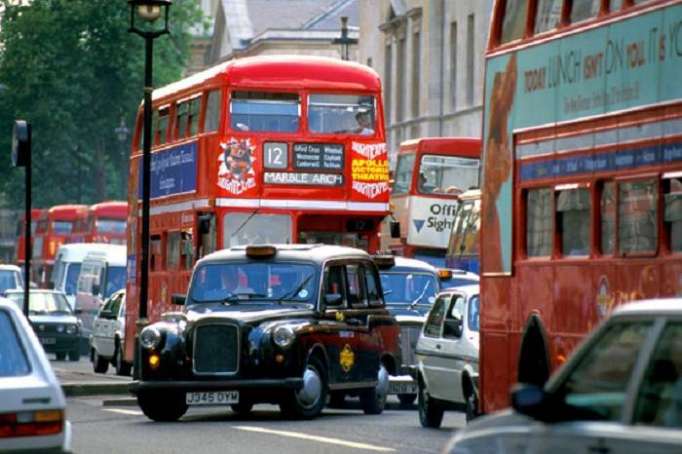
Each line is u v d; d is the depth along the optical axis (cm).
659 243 2717
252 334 4156
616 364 1666
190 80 5988
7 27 16662
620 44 2878
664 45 2727
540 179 3147
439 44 11762
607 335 1688
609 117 2908
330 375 4300
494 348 3300
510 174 3259
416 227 8131
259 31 19250
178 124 6053
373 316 4522
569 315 3017
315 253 4391
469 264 7194
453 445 1781
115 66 16612
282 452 3334
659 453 1561
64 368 8044
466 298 4006
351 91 5744
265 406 4984
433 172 8144
